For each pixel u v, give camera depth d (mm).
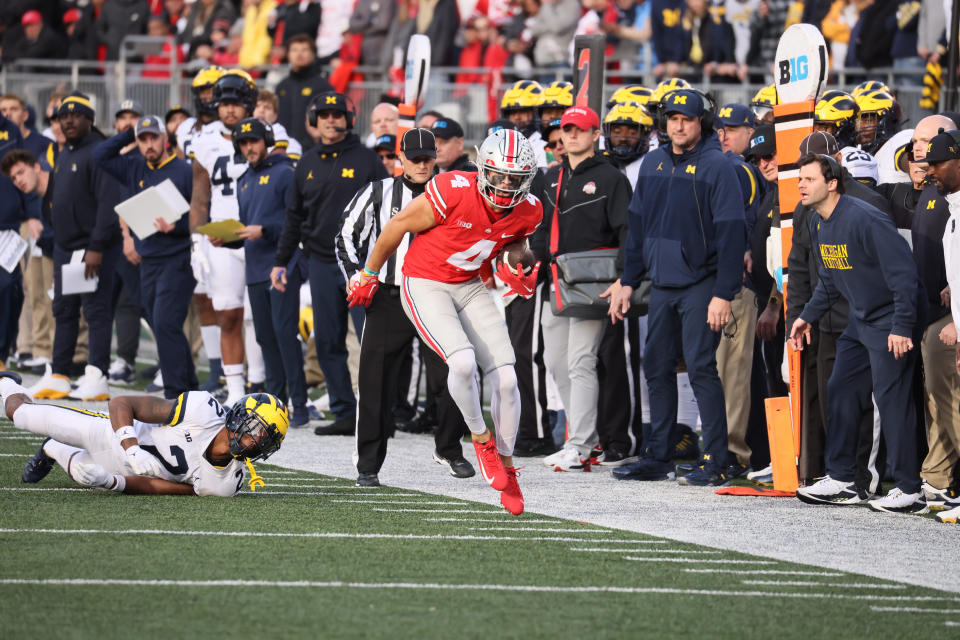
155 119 43031
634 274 31031
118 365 49156
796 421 29594
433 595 19172
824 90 30750
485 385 43344
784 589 20266
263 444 26312
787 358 29750
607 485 30203
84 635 16719
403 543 22750
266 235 38781
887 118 33906
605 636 17328
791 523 25812
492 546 22750
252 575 20031
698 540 23891
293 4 60531
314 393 47125
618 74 53906
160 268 41625
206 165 41250
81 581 19359
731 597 19672
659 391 30844
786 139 29844
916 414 27844
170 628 17094
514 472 25078
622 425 33281
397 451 35000
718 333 30000
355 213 30016
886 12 48812
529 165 23156
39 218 48594
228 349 41969
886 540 24312
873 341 26859
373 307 29109
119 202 43219
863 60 49375
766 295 32375
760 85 51562
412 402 39719
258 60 61688
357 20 59219
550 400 37062
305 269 39125
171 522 23922
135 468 25922
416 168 29734
